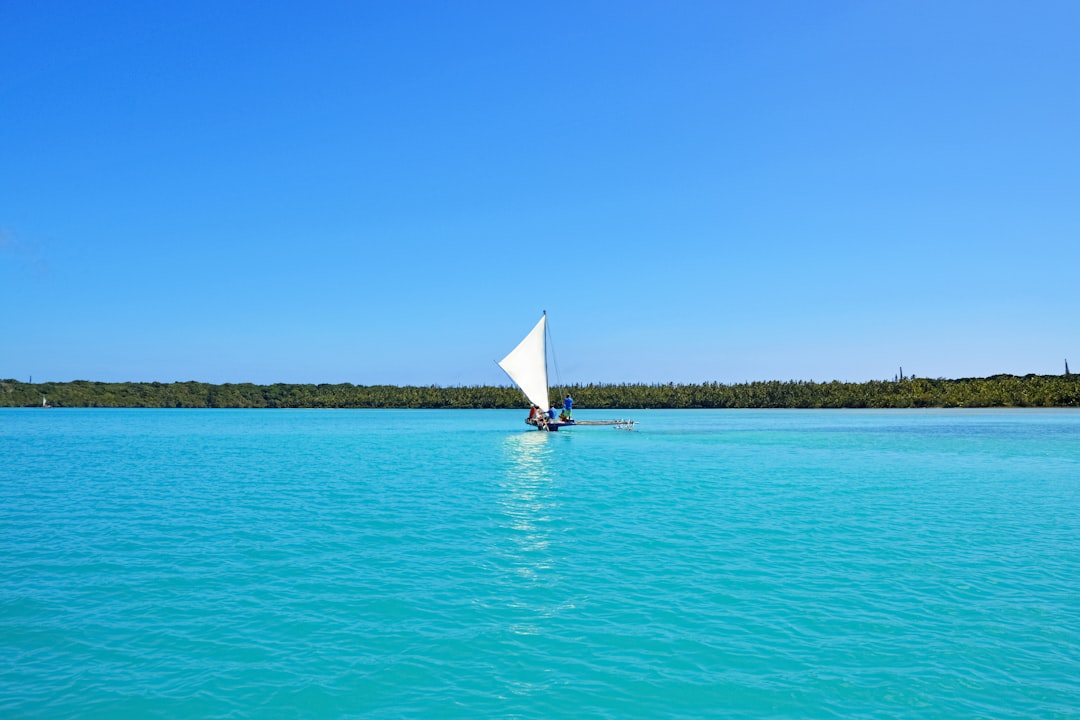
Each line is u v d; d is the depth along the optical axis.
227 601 14.91
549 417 75.00
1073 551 19.06
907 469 40.38
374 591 15.57
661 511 25.88
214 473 39.03
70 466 43.25
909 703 10.24
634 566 17.64
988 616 13.74
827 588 15.64
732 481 34.88
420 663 11.73
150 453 53.53
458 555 18.89
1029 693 10.52
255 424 107.94
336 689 10.78
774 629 13.14
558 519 24.20
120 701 10.38
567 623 13.53
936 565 17.58
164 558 18.59
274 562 18.16
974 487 32.41
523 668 11.52
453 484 33.94
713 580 16.31
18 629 13.28
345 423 110.81
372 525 23.16
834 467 41.50
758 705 10.23
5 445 62.66
